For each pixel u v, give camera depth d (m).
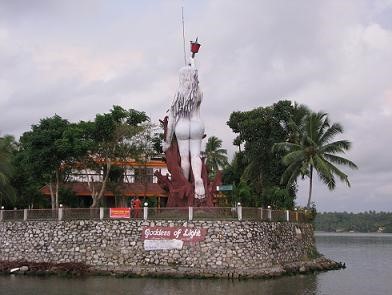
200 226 34.84
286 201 52.50
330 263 44.47
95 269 35.25
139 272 34.22
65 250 37.00
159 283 31.53
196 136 41.00
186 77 41.28
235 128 64.88
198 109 41.75
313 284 32.59
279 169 59.75
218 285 30.73
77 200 64.38
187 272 33.66
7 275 35.44
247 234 34.78
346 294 29.31
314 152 52.19
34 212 38.94
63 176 56.94
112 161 57.56
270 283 32.06
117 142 55.25
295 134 57.38
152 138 57.97
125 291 28.59
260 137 60.69
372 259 58.50
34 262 37.06
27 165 50.53
